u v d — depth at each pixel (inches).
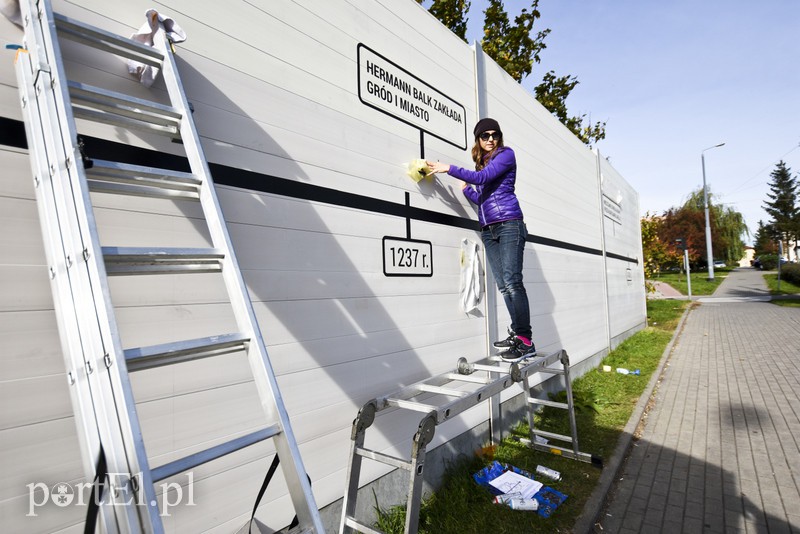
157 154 70.0
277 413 51.6
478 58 163.9
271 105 87.8
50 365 58.4
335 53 103.4
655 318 551.8
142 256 50.2
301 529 49.1
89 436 45.7
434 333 129.6
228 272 56.4
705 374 268.8
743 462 150.5
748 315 546.0
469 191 145.2
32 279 57.7
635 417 189.2
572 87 435.5
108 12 66.0
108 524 42.6
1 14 57.6
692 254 1462.8
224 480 74.9
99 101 55.6
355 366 102.0
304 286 91.4
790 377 254.2
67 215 49.0
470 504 119.6
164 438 67.7
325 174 98.3
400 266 118.6
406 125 125.3
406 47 127.6
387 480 110.6
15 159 57.4
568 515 116.8
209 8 78.4
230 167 79.6
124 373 42.4
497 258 132.5
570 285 246.7
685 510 122.8
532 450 157.6
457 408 90.2
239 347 54.9
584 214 279.0
